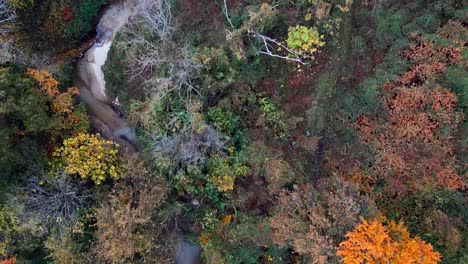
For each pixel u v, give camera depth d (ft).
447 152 58.90
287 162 59.11
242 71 61.11
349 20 62.34
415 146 59.72
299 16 59.77
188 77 58.49
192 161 58.44
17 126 57.41
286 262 60.44
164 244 58.95
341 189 49.85
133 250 52.39
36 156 61.00
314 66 61.52
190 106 57.62
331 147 62.13
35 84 61.26
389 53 62.49
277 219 50.88
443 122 58.70
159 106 59.21
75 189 59.57
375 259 42.78
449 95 58.18
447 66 59.88
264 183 61.41
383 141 60.85
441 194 55.72
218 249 59.62
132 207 56.49
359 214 48.78
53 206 58.03
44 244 58.18
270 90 62.03
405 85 61.16
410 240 46.39
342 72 62.23
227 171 59.00
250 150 58.59
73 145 60.70
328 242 46.09
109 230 51.29
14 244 57.93
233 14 62.49
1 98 51.37
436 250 52.11
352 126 62.23
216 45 62.64
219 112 59.36
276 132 61.11
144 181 58.08
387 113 61.05
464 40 60.03
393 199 59.11
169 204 59.98
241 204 62.49
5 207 56.24
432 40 60.54
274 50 60.23
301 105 61.77
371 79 61.93
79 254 55.62
